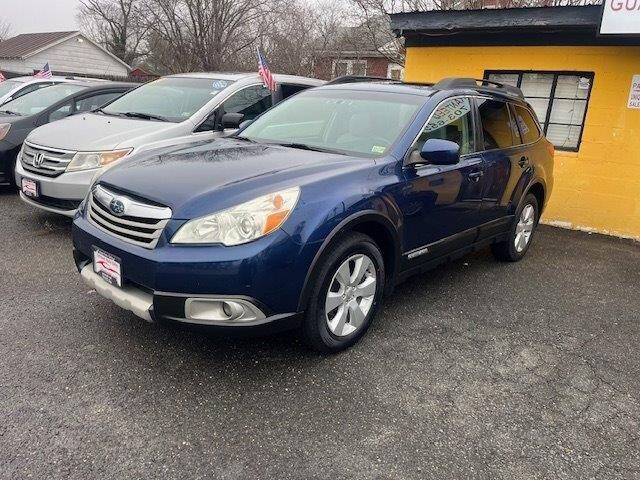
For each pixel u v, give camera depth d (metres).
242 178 3.12
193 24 24.64
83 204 3.59
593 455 2.67
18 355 3.26
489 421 2.88
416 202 3.74
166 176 3.20
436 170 3.94
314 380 3.16
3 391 2.90
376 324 3.95
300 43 24.12
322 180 3.21
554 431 2.84
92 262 3.31
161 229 2.89
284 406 2.90
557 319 4.27
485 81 5.28
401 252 3.73
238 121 5.46
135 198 3.07
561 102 7.41
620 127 6.88
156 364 3.23
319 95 4.61
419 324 4.00
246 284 2.80
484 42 7.66
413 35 8.08
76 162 5.31
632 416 3.02
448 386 3.19
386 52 17.86
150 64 35.84
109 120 6.22
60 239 5.49
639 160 6.82
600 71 6.89
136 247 2.96
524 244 5.71
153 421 2.73
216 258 2.77
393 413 2.90
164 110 6.58
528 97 7.67
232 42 25.55
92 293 4.17
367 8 16.56
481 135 4.59
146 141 5.67
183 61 24.72
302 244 2.96
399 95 4.26
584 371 3.47
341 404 2.95
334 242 3.19
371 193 3.37
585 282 5.20
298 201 3.02
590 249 6.41
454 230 4.28
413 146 3.81
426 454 2.61
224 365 3.26
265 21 25.33
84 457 2.46
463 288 4.82
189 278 2.78
